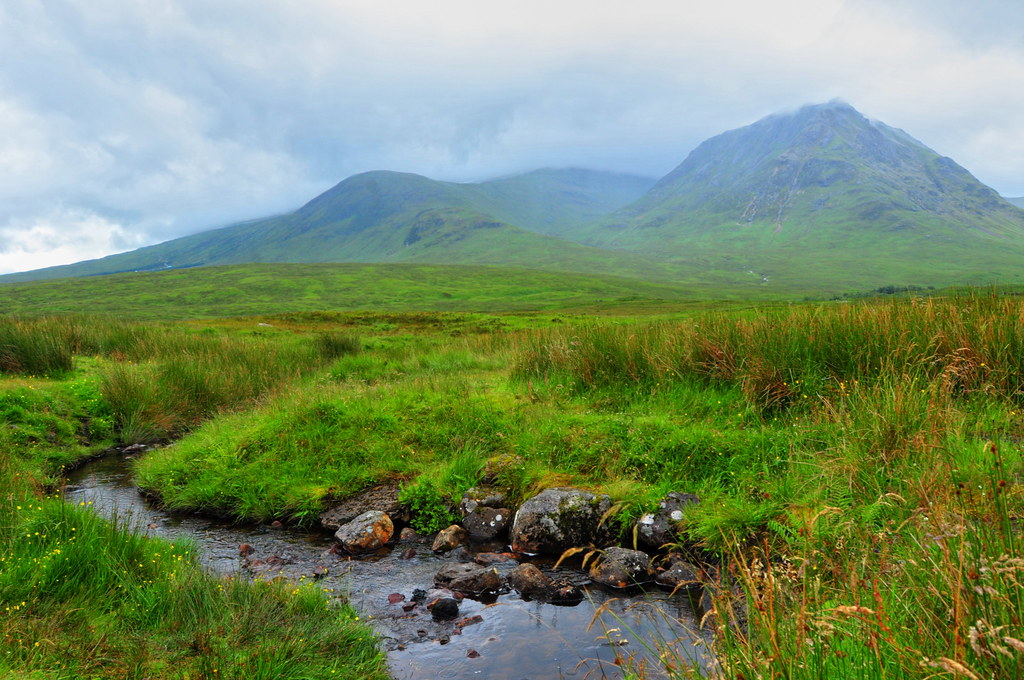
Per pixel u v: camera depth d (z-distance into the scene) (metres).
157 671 3.74
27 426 10.18
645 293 195.88
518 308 142.62
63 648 3.82
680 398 8.38
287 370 15.84
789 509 5.44
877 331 7.95
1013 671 2.01
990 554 2.46
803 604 2.46
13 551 4.85
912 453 5.29
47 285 185.25
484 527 6.91
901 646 2.36
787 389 7.66
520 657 4.35
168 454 9.26
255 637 4.23
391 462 8.03
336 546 6.68
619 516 6.32
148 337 19.08
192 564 5.64
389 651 4.51
